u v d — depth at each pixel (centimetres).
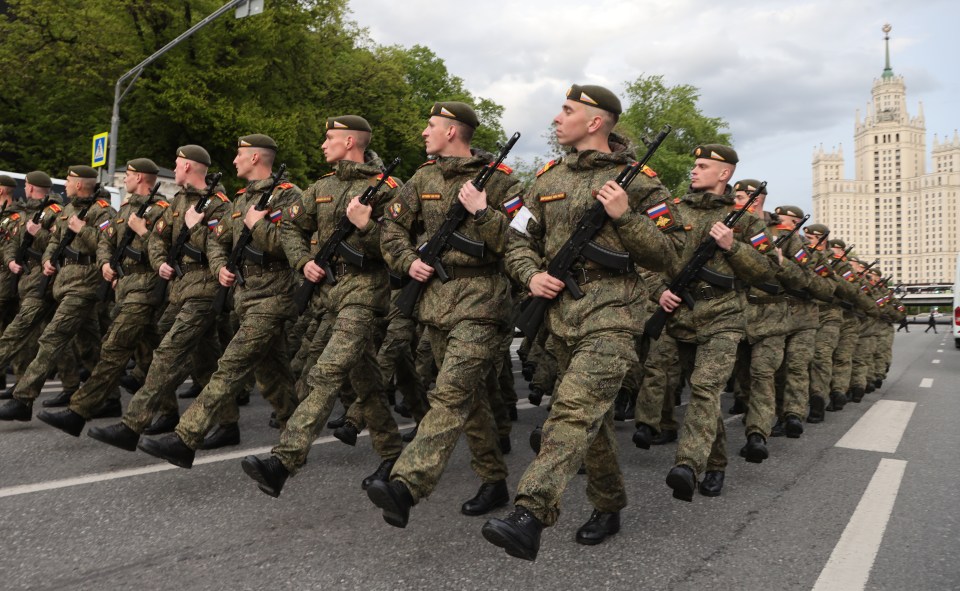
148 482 367
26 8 2005
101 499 338
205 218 426
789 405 554
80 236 512
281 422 458
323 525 310
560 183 282
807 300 564
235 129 1969
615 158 272
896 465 454
